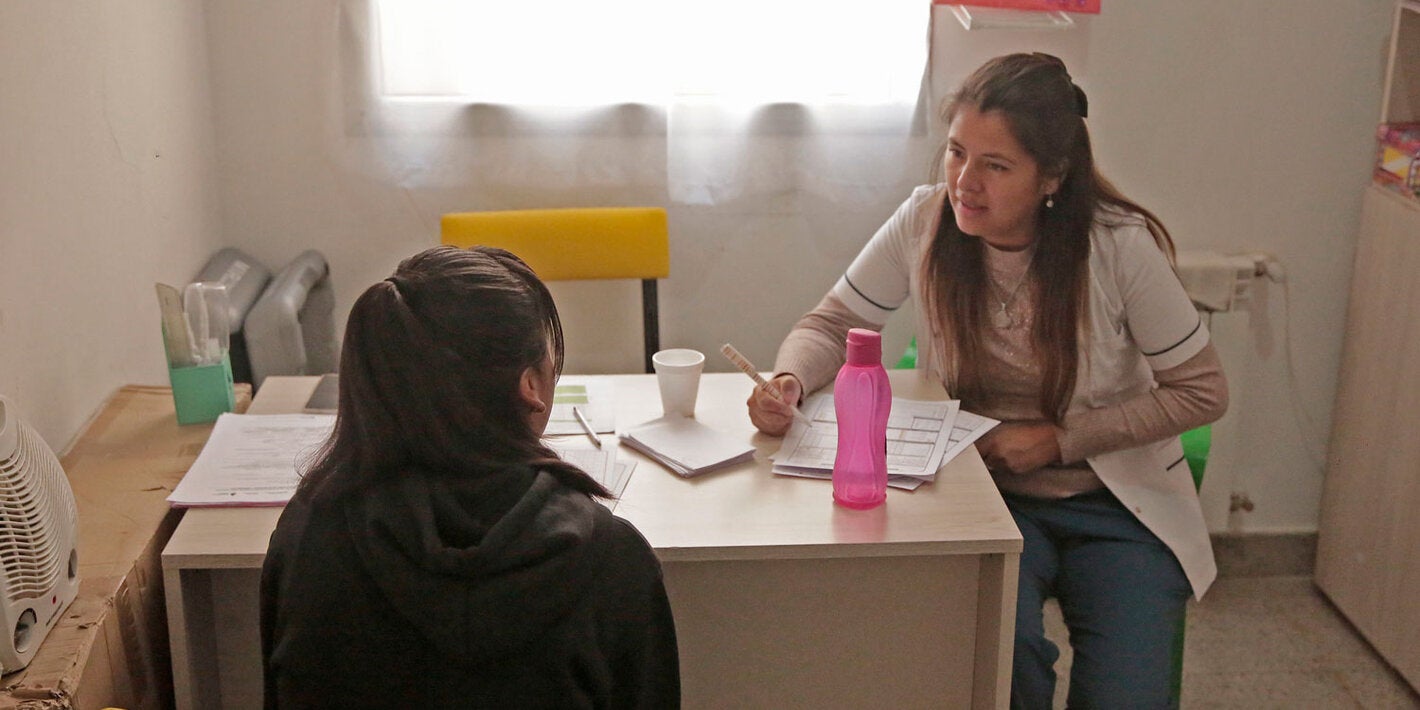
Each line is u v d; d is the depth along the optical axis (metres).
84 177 1.83
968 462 1.68
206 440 1.75
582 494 1.13
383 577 1.03
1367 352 2.49
